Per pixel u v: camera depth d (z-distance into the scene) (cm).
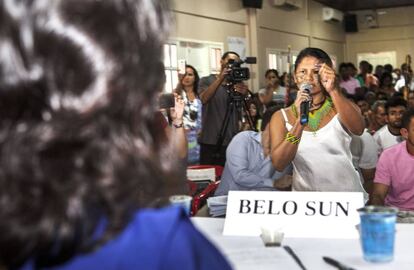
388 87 1064
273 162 230
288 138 224
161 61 59
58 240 51
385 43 1388
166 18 60
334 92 228
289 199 180
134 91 55
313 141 231
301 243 164
